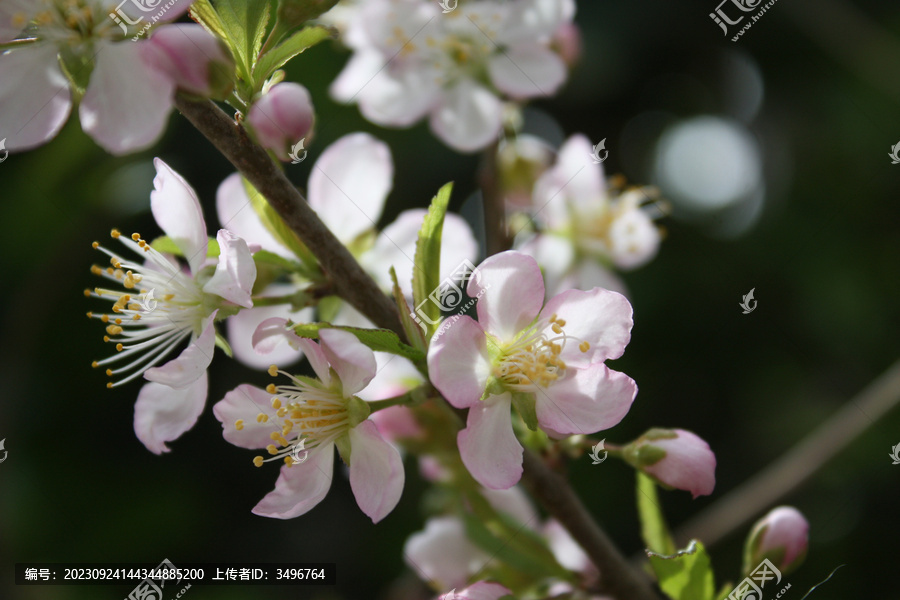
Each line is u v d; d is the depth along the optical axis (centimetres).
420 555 39
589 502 51
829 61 57
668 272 54
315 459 35
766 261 54
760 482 42
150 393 35
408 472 48
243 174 35
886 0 59
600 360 35
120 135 34
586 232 43
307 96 35
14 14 34
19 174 48
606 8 57
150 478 51
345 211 38
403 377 38
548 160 42
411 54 41
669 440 36
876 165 55
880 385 42
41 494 49
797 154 56
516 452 35
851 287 54
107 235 49
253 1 34
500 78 41
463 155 52
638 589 37
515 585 37
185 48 34
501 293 35
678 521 50
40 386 51
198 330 35
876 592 49
